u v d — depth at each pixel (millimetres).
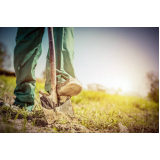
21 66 1649
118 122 1715
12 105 1698
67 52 1719
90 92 3455
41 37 1723
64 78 1645
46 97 1401
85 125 1544
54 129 1382
